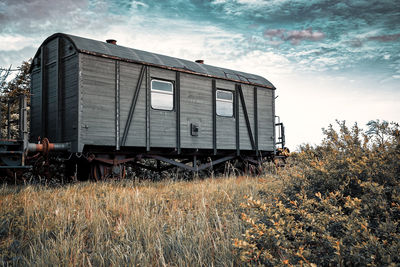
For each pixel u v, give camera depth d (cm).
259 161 1516
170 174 1370
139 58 1138
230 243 372
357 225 312
